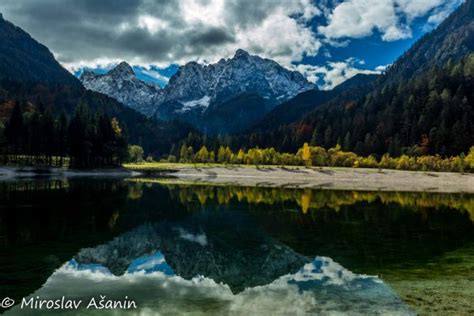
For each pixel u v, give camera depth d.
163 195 70.00
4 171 104.94
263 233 36.25
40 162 125.12
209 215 47.03
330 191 84.94
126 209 50.38
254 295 18.98
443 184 108.38
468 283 20.34
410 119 181.50
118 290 19.77
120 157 145.12
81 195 64.75
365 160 143.38
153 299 18.44
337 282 20.98
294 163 154.38
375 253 28.14
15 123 114.81
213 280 21.77
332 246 30.75
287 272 23.34
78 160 125.44
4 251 27.23
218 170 144.25
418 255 27.33
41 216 42.22
